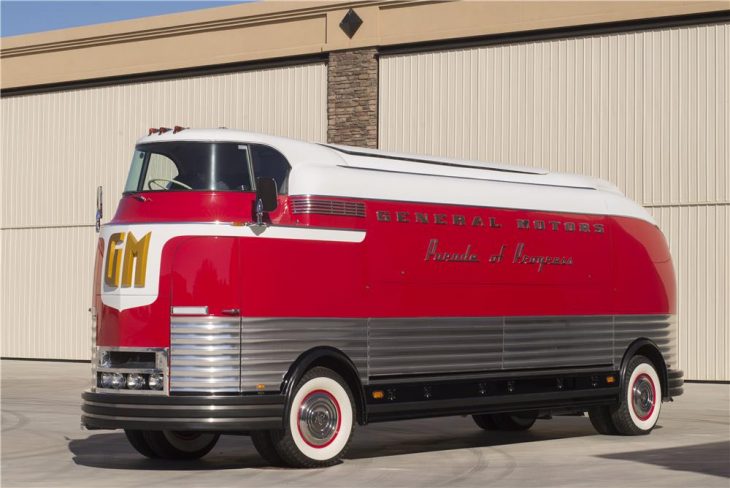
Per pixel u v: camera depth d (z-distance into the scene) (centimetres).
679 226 2367
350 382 1276
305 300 1236
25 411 1866
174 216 1214
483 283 1417
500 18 2538
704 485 1088
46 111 3200
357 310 1280
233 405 1177
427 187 1382
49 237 3181
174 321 1188
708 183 2341
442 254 1371
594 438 1548
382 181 1338
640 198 2403
